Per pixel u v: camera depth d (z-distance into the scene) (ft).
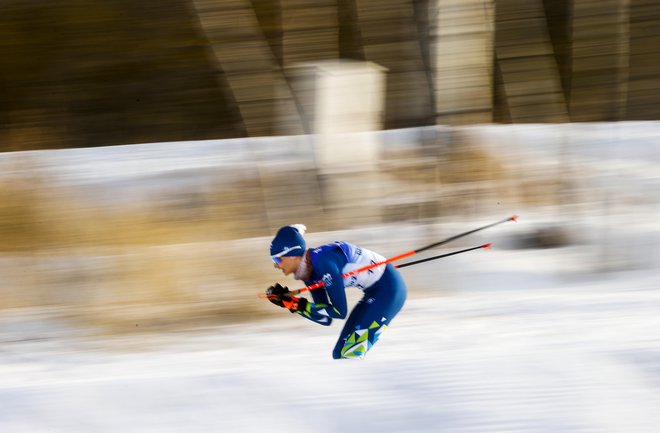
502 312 87.76
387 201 133.80
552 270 110.01
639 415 45.68
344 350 58.90
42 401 50.49
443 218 131.54
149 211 133.28
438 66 137.90
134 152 179.73
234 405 48.98
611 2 123.54
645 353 55.11
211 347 81.41
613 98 128.26
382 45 147.84
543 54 134.31
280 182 138.72
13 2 259.60
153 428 46.42
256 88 136.87
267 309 97.81
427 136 142.92
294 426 45.98
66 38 261.85
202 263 112.78
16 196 133.80
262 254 118.21
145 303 99.55
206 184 147.54
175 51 267.39
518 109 135.23
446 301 95.96
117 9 263.49
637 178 146.41
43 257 113.09
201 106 255.70
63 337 88.38
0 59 255.70
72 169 162.71
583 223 125.49
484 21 136.05
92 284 105.40
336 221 131.34
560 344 61.52
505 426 44.96
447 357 57.16
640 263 110.32
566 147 130.72
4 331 91.09
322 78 137.59
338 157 136.56
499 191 138.31
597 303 88.02
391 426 45.55
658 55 231.91
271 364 70.23
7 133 233.35
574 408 46.75
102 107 251.80
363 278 59.72
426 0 139.64
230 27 134.31
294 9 143.13
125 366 75.10
